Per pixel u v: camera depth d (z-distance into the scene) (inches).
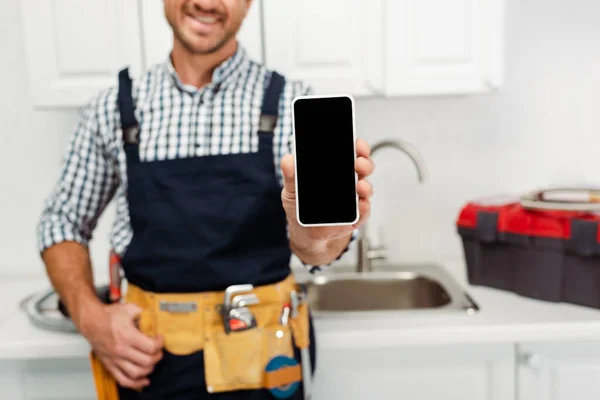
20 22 62.9
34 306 51.3
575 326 44.5
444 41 51.4
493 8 50.9
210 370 36.9
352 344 44.1
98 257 66.1
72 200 42.6
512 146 64.4
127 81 41.2
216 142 39.0
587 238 46.3
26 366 46.3
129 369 37.3
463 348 45.9
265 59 51.9
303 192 27.1
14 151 65.1
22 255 66.7
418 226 66.0
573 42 62.5
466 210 54.4
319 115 26.8
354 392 46.1
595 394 46.6
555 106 63.6
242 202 37.9
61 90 52.2
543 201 49.8
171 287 37.7
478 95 63.6
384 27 51.2
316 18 51.2
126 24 51.2
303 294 41.7
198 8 37.0
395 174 65.2
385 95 52.2
